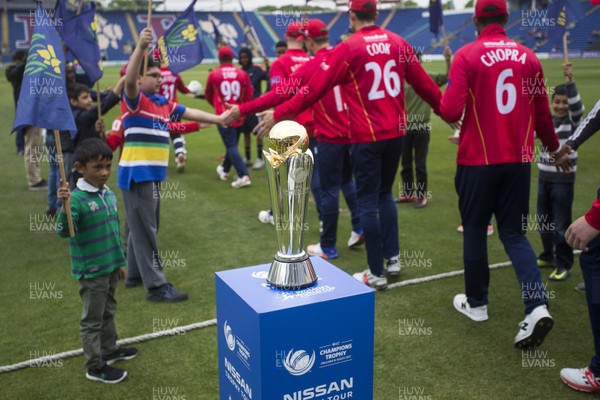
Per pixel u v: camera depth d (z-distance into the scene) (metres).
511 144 3.05
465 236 3.34
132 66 3.34
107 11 38.19
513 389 2.70
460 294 3.66
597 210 2.17
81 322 2.81
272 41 33.44
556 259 4.05
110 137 3.78
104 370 2.82
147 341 3.21
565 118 3.90
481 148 3.07
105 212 2.79
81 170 2.78
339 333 1.47
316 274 1.62
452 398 2.62
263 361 1.39
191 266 4.40
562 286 3.90
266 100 3.79
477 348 3.09
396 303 3.69
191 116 3.87
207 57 37.38
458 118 3.06
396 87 3.62
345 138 4.27
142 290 4.00
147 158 3.60
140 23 38.97
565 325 3.34
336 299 1.45
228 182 7.38
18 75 6.62
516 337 3.03
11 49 36.88
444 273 4.17
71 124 2.69
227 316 1.58
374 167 3.70
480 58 3.00
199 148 10.16
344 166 4.72
